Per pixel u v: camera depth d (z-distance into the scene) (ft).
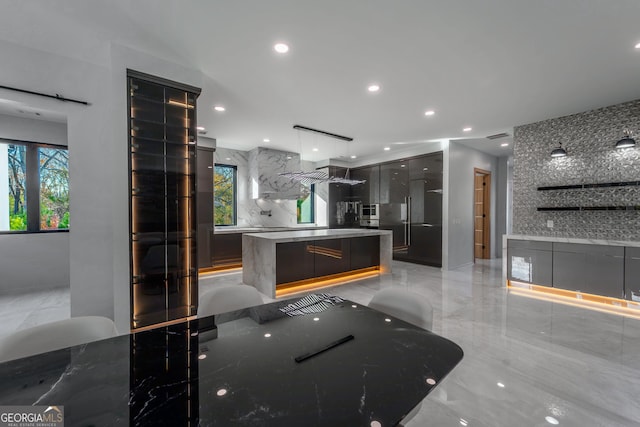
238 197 21.45
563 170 13.79
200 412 2.56
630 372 6.86
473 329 9.37
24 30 7.48
